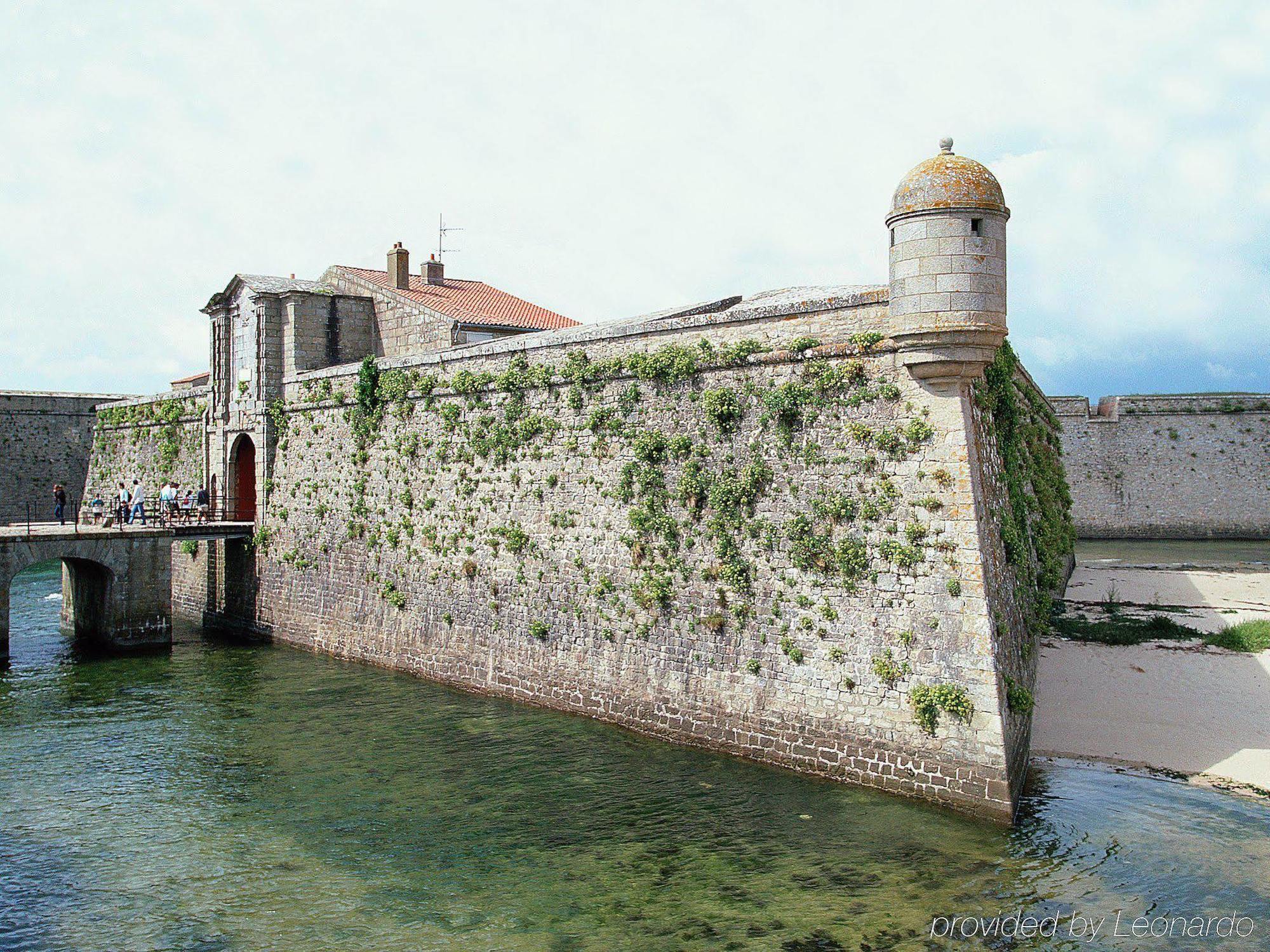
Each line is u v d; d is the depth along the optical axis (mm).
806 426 21250
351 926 15516
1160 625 31375
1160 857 16750
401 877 17078
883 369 20203
